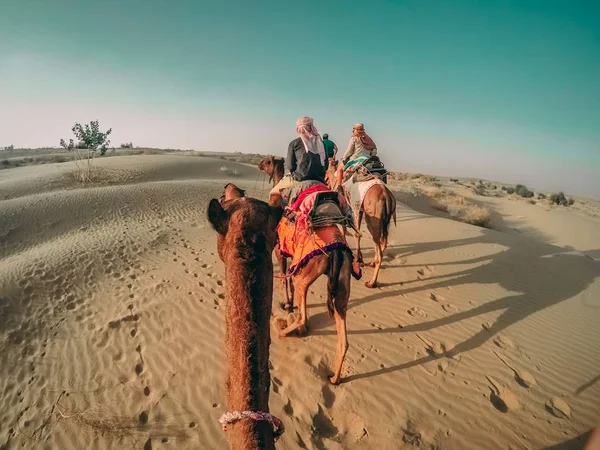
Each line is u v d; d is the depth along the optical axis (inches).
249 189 845.8
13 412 196.1
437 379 220.8
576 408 207.8
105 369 224.5
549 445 184.7
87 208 564.7
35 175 975.6
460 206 1136.2
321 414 195.8
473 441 184.2
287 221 242.1
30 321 269.0
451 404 204.5
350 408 198.4
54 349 241.8
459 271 369.7
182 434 181.8
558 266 411.2
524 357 245.3
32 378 217.6
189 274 339.6
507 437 187.5
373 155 367.6
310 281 218.1
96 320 272.8
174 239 437.4
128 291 310.8
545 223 1096.2
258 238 102.8
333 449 176.1
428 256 408.8
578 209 1478.8
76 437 180.9
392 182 1649.9
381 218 316.5
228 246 103.4
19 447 177.2
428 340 254.7
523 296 326.6
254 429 89.3
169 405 197.8
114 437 180.1
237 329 96.9
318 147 270.8
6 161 1697.8
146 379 216.1
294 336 251.8
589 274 397.1
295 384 212.2
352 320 273.0
